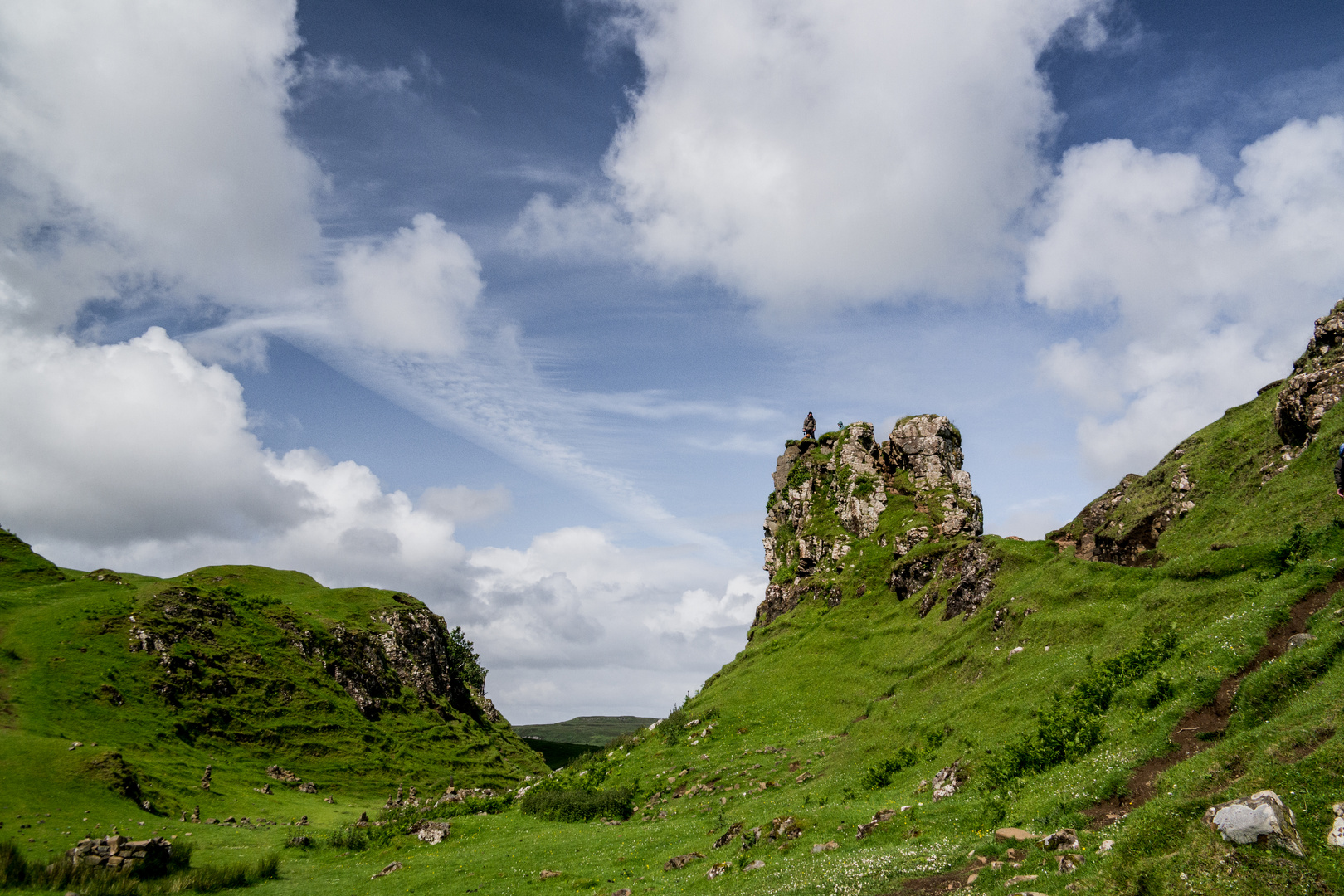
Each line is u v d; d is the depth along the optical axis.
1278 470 57.97
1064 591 70.00
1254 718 27.05
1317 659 27.00
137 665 123.19
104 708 110.31
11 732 92.25
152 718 114.38
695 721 99.38
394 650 179.50
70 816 71.12
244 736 126.19
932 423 146.75
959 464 146.38
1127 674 40.84
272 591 182.50
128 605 136.38
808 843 40.31
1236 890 17.36
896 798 47.06
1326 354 62.47
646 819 70.00
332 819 98.19
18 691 105.25
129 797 81.81
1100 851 22.55
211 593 154.75
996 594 84.25
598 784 86.88
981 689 63.97
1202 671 33.28
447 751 158.00
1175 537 65.19
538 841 63.19
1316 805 18.56
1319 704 23.39
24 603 133.00
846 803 49.59
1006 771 38.66
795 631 124.50
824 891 29.39
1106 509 83.19
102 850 61.00
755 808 60.06
